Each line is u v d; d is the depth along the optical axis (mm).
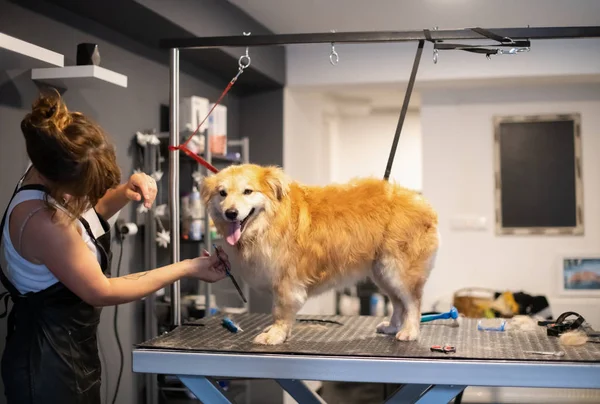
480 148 5145
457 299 4609
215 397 1619
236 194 1637
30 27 2586
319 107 6070
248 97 4871
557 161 5031
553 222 5039
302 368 1547
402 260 1731
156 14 2873
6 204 2420
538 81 4738
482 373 1480
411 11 3699
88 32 2957
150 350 1614
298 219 1704
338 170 7590
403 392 1819
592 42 4395
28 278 1468
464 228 5160
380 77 4629
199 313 3484
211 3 3393
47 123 1349
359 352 1567
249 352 1582
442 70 4559
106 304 1452
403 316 1825
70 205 1435
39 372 1459
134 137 3342
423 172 5227
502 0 3467
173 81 2031
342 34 1878
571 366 1450
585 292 4992
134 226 3066
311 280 1726
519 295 4691
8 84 2428
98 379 1623
